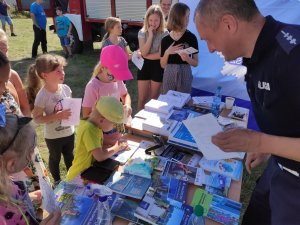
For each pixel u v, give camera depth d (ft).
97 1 23.15
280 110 3.78
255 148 3.78
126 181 5.37
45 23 24.94
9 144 3.34
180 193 5.09
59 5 26.61
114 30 13.50
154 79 12.44
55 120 7.86
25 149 3.51
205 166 5.89
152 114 7.82
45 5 27.12
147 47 11.79
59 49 28.19
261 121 4.36
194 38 10.57
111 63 7.62
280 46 3.48
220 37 3.95
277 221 4.77
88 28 25.17
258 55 3.69
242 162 6.10
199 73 13.17
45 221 3.84
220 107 8.98
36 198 5.18
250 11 3.73
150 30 11.62
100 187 4.99
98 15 23.66
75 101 8.05
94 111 6.15
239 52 4.02
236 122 8.08
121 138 6.94
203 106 8.86
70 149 8.96
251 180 9.94
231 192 5.29
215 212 4.71
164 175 5.58
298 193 4.45
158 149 6.53
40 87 8.41
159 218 4.52
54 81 7.84
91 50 26.55
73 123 7.85
